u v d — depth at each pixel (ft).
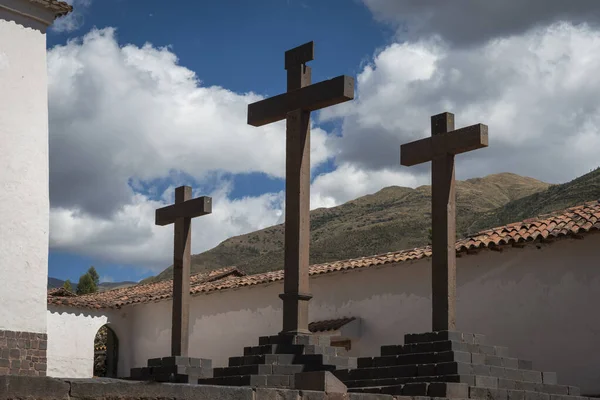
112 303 81.05
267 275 71.77
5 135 46.37
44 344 46.73
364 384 35.06
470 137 36.68
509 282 54.03
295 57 40.60
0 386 17.92
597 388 48.73
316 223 299.79
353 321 62.03
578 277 50.70
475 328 55.26
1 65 46.65
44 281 47.19
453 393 30.58
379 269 61.93
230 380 36.24
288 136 39.96
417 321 58.65
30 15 48.11
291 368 36.55
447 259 36.65
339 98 38.27
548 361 51.21
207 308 75.56
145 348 80.74
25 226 46.70
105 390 19.35
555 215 54.85
